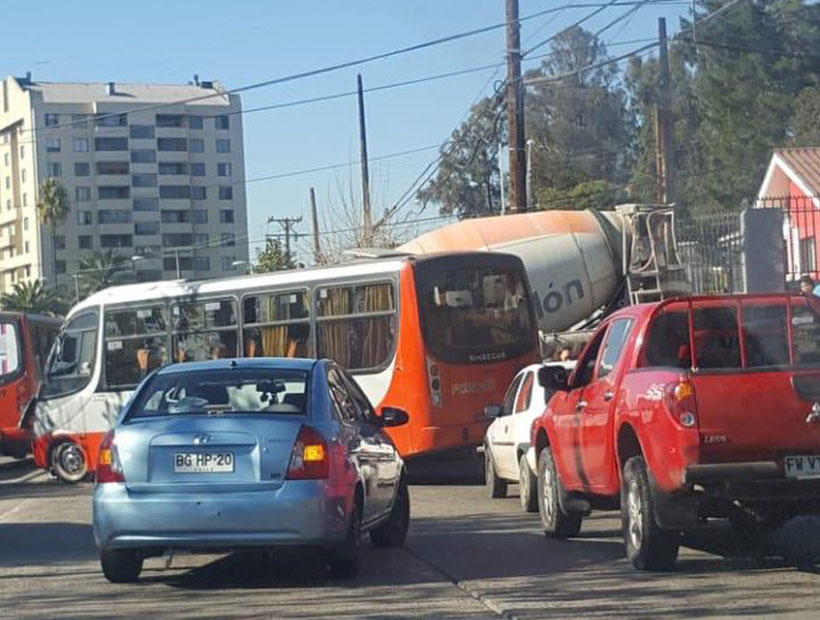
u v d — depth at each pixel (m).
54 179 93.38
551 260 23.62
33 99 97.69
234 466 9.62
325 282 19.89
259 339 20.56
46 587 10.45
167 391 10.45
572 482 11.81
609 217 24.25
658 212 23.83
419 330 18.91
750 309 10.27
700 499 9.46
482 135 51.25
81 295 90.69
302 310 20.11
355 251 20.98
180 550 9.82
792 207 27.38
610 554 11.42
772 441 9.31
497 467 16.59
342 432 10.21
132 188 100.56
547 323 23.73
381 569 10.86
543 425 12.61
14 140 100.38
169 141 101.81
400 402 19.00
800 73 48.41
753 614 8.42
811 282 18.80
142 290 21.88
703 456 9.29
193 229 102.31
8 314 27.02
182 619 8.79
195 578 10.61
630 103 60.44
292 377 10.46
